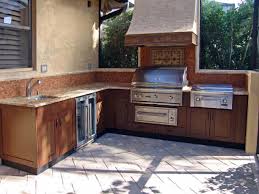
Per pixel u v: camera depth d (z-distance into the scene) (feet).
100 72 19.90
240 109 14.67
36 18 13.87
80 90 15.37
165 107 16.22
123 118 17.51
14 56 13.06
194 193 9.91
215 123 15.28
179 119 16.08
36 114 11.05
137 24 16.53
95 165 12.51
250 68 16.63
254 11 16.22
